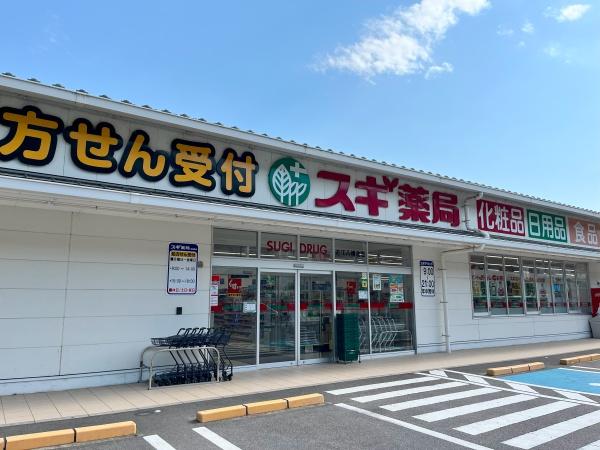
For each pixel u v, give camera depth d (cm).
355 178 1012
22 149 633
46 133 654
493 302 1338
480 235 1207
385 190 1062
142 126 738
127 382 735
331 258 1013
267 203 863
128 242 762
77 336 701
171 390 693
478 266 1314
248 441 473
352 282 1045
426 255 1185
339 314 995
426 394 689
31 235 680
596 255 1538
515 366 905
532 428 523
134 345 748
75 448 451
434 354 1122
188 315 805
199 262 829
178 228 816
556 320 1522
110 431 481
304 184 925
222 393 677
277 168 888
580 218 1645
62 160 661
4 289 653
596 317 1619
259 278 905
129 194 650
